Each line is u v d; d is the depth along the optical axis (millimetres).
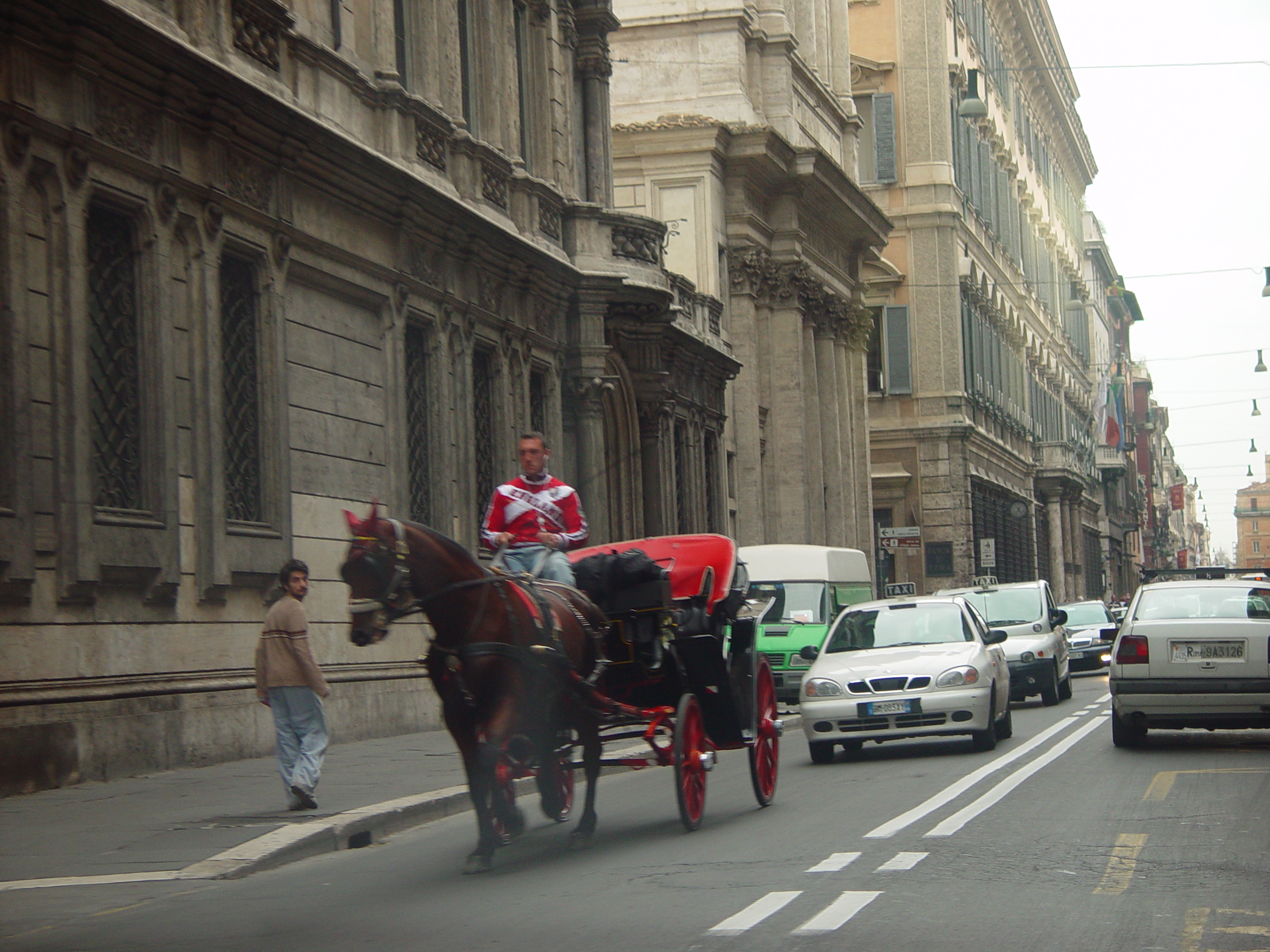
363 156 22438
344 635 22438
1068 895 9578
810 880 10359
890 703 19719
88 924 9711
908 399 67000
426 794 15328
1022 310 86562
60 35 16312
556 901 9992
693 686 13797
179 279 18578
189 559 18484
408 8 26000
